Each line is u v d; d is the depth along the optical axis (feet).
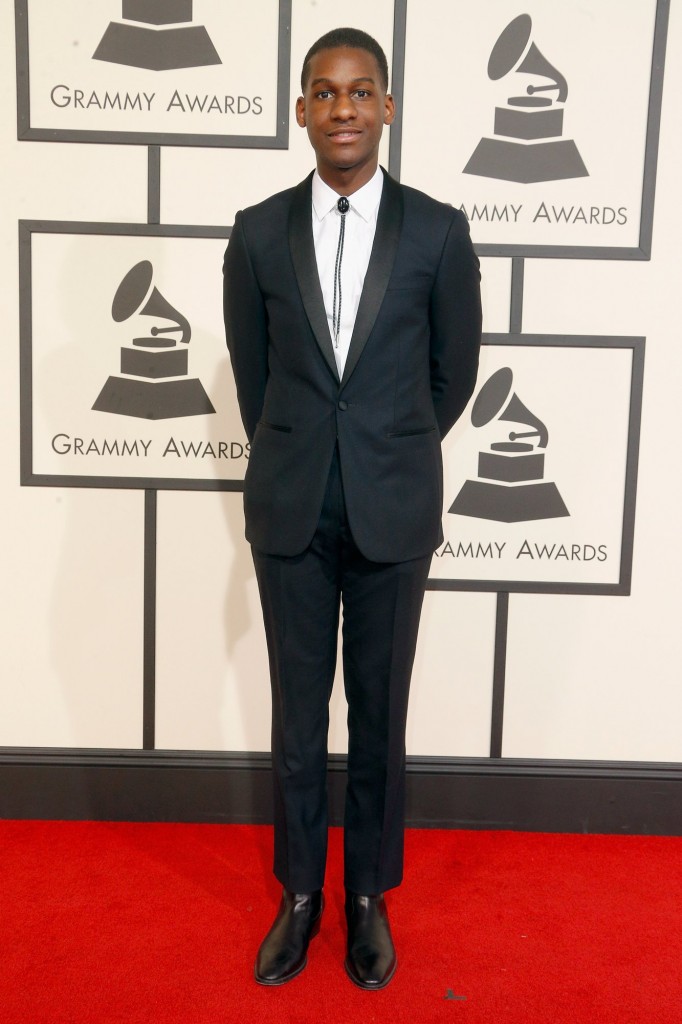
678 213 6.83
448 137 6.76
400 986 5.34
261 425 5.36
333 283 5.01
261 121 6.76
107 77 6.71
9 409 7.07
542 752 7.45
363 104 4.74
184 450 7.13
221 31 6.66
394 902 6.22
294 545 5.12
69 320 6.97
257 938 5.79
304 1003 5.19
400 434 5.10
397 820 5.70
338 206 4.98
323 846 5.74
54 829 7.23
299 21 6.64
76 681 7.39
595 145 6.77
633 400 7.01
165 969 5.45
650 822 7.38
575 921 6.02
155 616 7.32
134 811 7.42
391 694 5.44
